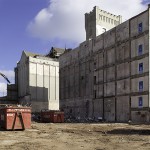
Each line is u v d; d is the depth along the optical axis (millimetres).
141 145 15992
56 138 19828
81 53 78625
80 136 21438
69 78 84500
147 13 54750
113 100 63656
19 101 94125
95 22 97250
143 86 54688
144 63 54938
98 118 65125
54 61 93750
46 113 51625
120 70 62094
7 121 26094
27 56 90062
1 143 16750
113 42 65062
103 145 16000
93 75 72250
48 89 91688
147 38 54406
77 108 78875
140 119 54625
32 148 14641
